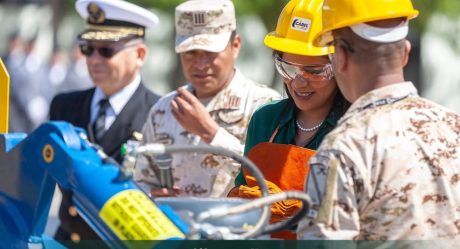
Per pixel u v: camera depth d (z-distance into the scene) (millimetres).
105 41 5715
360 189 3158
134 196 3018
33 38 18531
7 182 3295
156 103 5258
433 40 18953
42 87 16094
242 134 4996
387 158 3172
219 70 5023
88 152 3117
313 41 3980
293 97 4109
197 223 2979
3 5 20672
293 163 3902
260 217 3205
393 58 3287
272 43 4066
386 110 3244
